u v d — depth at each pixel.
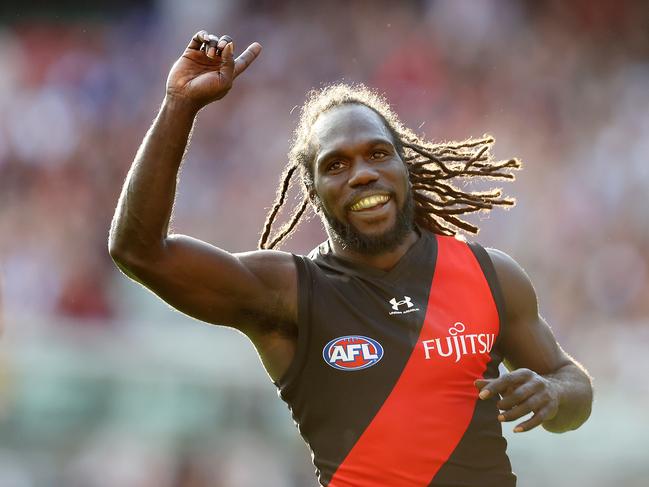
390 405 12.80
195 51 12.52
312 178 13.80
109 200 60.84
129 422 39.59
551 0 69.44
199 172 60.75
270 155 62.22
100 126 63.66
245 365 39.81
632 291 54.47
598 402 38.69
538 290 54.25
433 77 66.38
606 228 57.62
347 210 13.23
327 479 12.96
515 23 68.81
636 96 66.31
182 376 40.00
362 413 12.84
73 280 52.72
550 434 36.44
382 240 13.19
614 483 37.03
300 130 14.17
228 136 62.81
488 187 37.44
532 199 58.28
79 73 65.94
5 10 71.12
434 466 12.67
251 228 59.12
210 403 39.44
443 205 14.59
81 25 70.50
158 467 38.34
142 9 70.38
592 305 53.94
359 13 68.56
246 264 13.11
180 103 12.40
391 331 13.05
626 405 38.78
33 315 49.94
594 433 37.62
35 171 61.44
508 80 66.31
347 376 12.95
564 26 68.94
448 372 12.96
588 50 68.19
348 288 13.27
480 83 66.38
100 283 52.84
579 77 67.06
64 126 62.91
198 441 38.88
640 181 60.19
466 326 13.21
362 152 13.21
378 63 66.81
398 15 68.56
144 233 12.38
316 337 13.09
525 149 63.12
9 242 55.75
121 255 12.58
